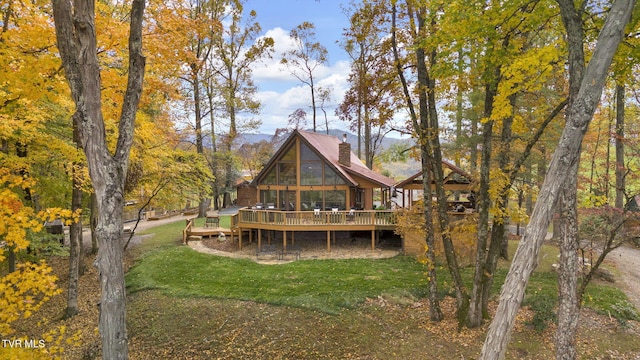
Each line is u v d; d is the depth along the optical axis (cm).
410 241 1794
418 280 1408
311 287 1361
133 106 645
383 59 1052
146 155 1509
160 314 1216
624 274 1480
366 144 3378
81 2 566
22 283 629
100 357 1045
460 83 991
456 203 2000
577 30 616
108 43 819
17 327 1239
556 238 1898
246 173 4903
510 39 849
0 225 630
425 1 884
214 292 1344
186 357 996
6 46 712
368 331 1053
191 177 2030
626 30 627
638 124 1620
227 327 1110
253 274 1551
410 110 1053
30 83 736
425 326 1069
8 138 1004
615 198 1742
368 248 1950
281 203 2228
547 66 636
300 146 2150
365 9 1033
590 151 1614
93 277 1647
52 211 672
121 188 618
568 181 646
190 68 1755
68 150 1023
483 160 993
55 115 1079
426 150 1066
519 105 1245
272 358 961
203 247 2044
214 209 3644
